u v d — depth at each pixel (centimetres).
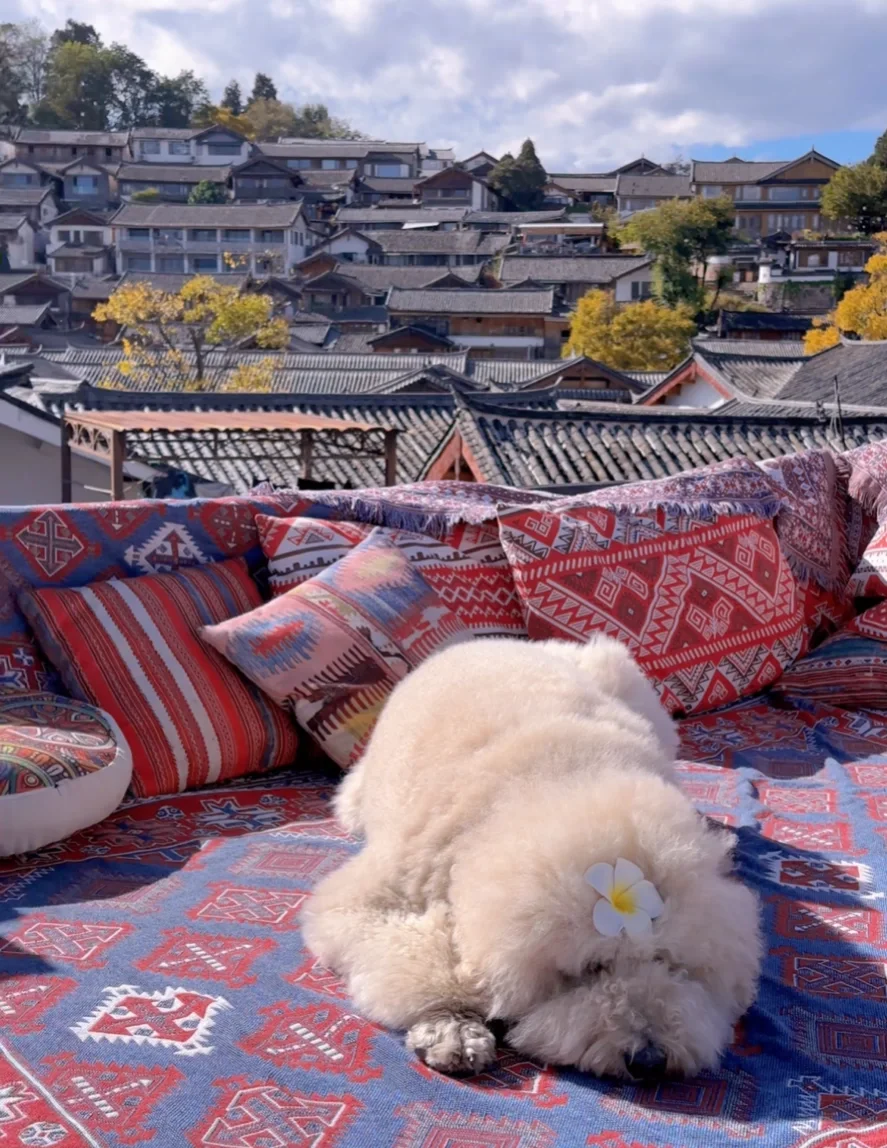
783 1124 182
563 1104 186
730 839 227
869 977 231
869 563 463
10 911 256
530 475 1794
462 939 205
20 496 1642
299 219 8888
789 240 9419
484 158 12988
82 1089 188
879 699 409
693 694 405
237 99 16562
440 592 390
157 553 377
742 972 201
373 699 339
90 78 14575
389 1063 196
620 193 11619
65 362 4566
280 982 222
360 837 296
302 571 380
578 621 393
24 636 347
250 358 4284
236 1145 176
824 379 3122
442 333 7281
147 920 250
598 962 193
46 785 280
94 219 9388
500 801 220
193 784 334
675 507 429
